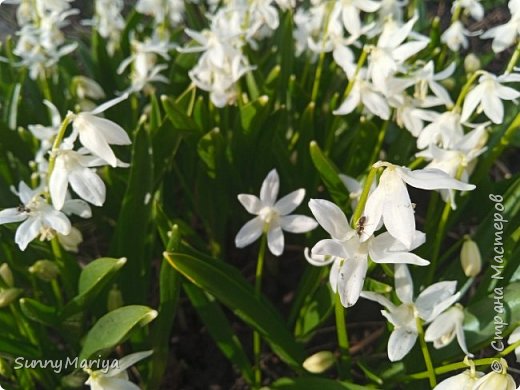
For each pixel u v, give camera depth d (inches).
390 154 9.5
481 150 7.5
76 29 17.2
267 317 7.4
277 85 10.0
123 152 10.4
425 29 12.1
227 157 9.2
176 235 6.8
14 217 6.6
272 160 9.9
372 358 8.6
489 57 11.6
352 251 5.3
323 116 10.8
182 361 9.9
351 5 9.0
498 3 16.2
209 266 6.8
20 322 7.7
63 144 6.6
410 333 6.3
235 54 9.0
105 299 7.9
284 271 11.1
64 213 7.2
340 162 10.6
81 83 10.3
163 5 11.7
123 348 8.7
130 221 7.9
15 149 9.8
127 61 10.4
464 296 10.0
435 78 8.3
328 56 11.1
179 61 10.6
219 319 7.9
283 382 7.6
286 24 9.7
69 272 7.6
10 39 11.0
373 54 7.8
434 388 5.8
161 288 7.2
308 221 7.2
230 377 9.7
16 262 8.1
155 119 9.1
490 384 5.3
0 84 11.0
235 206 10.2
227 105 9.9
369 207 5.1
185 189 10.3
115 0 12.1
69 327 7.5
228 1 10.2
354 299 5.3
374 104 8.3
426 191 12.1
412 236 4.9
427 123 10.6
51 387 8.2
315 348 9.8
